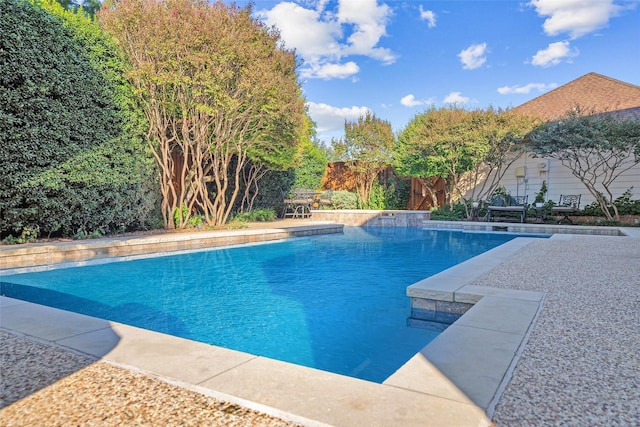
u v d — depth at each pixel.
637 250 6.62
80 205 7.29
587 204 12.88
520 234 11.23
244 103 9.38
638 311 3.08
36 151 6.57
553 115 14.92
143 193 8.66
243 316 3.96
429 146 13.16
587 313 3.03
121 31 8.22
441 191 16.06
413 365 2.07
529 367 2.04
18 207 6.55
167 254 7.34
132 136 8.40
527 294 3.61
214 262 6.86
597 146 10.99
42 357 2.24
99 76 7.75
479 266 5.13
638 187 12.14
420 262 7.03
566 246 7.21
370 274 6.02
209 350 2.34
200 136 9.49
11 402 1.74
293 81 10.09
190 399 1.75
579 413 1.60
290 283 5.43
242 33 8.66
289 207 15.61
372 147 16.00
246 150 10.81
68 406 1.70
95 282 5.30
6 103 6.20
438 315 3.81
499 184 14.59
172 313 4.06
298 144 12.63
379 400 1.70
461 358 2.16
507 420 1.54
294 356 2.98
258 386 1.86
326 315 4.00
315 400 1.71
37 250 5.82
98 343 2.46
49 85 6.76
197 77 8.40
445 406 1.65
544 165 13.52
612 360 2.14
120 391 1.83
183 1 8.42
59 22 7.02
